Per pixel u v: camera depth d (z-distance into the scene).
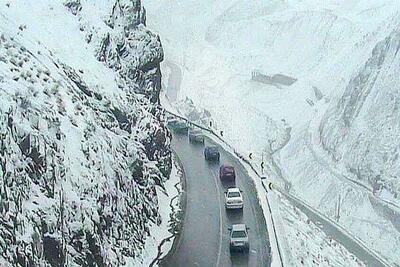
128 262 42.66
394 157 96.38
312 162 113.56
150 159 62.12
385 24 134.88
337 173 105.06
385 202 90.69
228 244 49.50
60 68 51.88
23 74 42.94
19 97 38.91
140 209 49.94
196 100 151.88
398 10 132.25
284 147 128.50
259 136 135.25
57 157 38.62
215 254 47.44
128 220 46.19
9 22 54.47
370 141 102.88
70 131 42.59
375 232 87.62
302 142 123.19
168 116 98.31
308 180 110.50
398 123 100.88
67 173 38.84
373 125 105.31
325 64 149.38
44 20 60.94
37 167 35.97
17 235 31.09
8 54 45.00
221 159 76.12
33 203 33.91
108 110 53.81
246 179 67.75
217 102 150.88
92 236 38.12
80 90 51.00
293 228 59.59
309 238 61.38
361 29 149.12
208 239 50.59
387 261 73.88
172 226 53.41
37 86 43.25
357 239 79.56
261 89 152.88
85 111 47.75
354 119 111.19
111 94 57.66
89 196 40.00
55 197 36.12
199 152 79.38
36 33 56.81
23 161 34.94
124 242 43.75
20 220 31.91
